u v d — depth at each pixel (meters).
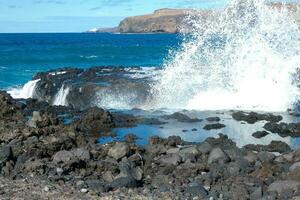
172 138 10.91
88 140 11.12
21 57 43.38
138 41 86.75
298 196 7.04
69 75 19.88
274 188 7.39
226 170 8.49
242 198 7.09
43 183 7.84
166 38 103.88
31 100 16.28
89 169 8.70
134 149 9.75
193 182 7.95
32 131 11.27
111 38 113.62
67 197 7.13
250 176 8.18
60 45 71.62
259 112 14.14
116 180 7.74
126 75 19.14
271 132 11.88
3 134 11.16
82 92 16.69
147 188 7.64
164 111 14.91
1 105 14.05
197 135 11.75
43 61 39.91
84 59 41.59
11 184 7.79
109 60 40.38
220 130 12.20
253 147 10.35
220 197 7.22
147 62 37.75
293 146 10.62
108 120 12.93
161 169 8.66
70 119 13.93
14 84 26.17
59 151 9.56
